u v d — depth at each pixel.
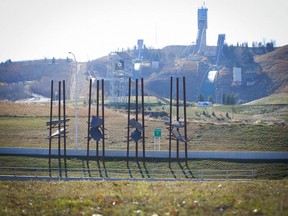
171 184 114.25
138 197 89.44
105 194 95.75
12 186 118.44
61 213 81.19
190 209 76.88
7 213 83.31
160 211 77.19
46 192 104.94
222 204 78.38
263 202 77.00
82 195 96.38
